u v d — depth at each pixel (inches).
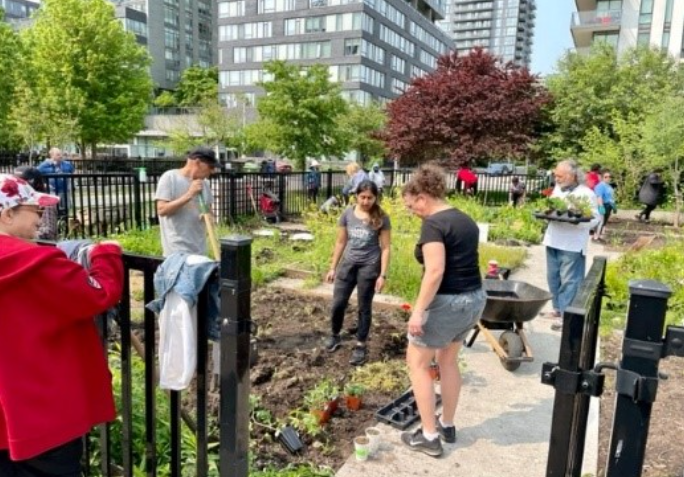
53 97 1052.5
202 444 72.4
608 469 55.4
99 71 1159.6
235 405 65.9
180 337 67.1
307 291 256.1
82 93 1128.8
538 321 216.4
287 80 908.0
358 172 435.5
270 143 919.0
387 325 209.0
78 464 69.9
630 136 706.2
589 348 73.9
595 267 88.7
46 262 59.0
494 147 721.6
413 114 773.3
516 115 730.8
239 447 67.4
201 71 2851.9
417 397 116.6
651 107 734.5
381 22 2476.6
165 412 112.3
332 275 180.9
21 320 59.6
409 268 254.7
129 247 310.8
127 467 84.2
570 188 210.5
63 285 59.6
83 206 349.4
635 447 53.6
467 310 110.7
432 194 112.6
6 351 59.2
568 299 208.4
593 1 1359.5
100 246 68.2
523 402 145.0
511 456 118.1
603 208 469.1
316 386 150.1
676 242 342.3
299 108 896.9
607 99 799.1
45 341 61.4
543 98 770.8
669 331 51.6
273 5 2479.1
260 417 131.0
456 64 812.0
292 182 562.6
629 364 52.9
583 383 56.1
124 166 935.7
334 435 126.6
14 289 58.9
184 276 66.6
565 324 55.8
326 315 222.1
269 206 497.4
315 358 170.9
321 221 352.8
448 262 109.8
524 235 453.7
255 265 299.3
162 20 3157.0
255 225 458.3
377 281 170.6
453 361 120.0
